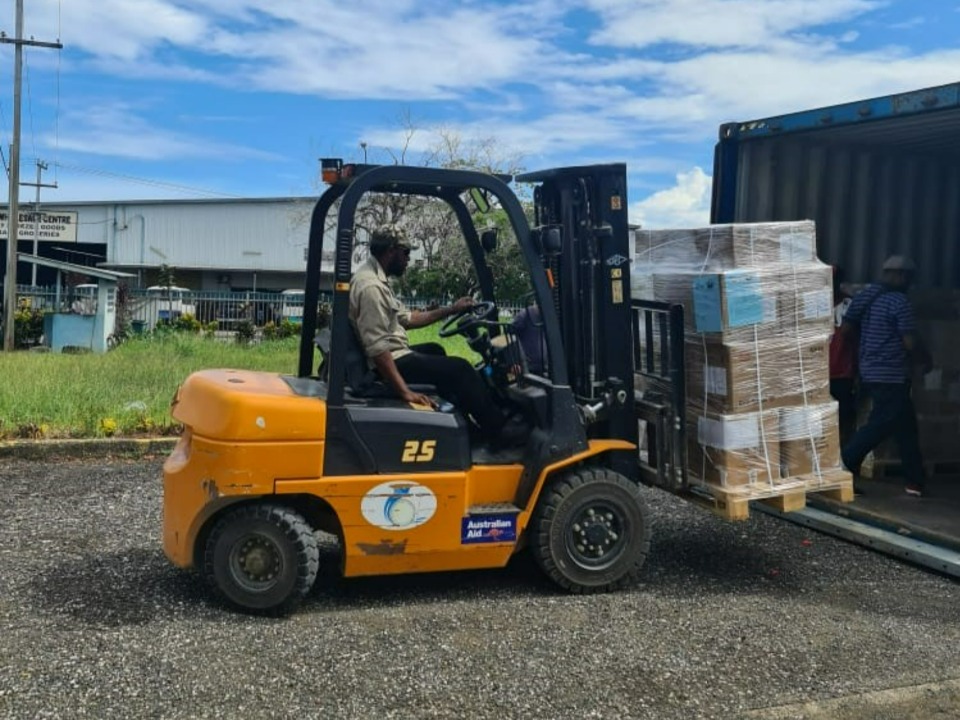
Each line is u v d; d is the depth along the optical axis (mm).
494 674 3729
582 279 5059
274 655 3852
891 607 4801
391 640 4062
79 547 5375
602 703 3521
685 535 6137
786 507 5066
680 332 5078
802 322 5113
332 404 4418
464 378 4863
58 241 43406
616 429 5074
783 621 4457
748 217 7066
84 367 13164
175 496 4469
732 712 3496
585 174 4992
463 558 4684
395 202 20297
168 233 43281
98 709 3330
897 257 6840
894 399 6703
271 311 24531
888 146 7547
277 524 4320
